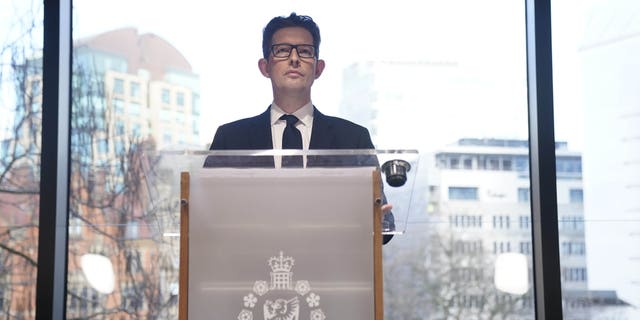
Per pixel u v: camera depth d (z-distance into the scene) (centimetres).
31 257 504
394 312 504
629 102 521
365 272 320
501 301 506
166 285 504
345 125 514
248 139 509
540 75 525
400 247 509
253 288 318
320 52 523
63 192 512
